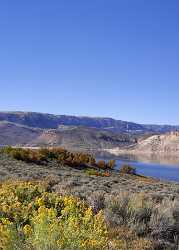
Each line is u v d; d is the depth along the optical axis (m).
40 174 27.97
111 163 51.06
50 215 5.80
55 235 5.20
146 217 9.16
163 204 10.10
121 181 32.53
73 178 26.48
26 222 7.09
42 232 5.18
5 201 8.17
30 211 7.63
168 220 8.88
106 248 6.08
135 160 158.00
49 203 8.59
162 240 8.32
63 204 8.55
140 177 47.69
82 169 43.81
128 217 9.05
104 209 9.27
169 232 8.71
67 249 5.19
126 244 7.73
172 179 72.69
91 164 47.97
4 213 7.49
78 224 6.20
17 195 9.13
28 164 38.44
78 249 5.26
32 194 9.30
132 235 8.21
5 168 29.59
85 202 9.86
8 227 5.45
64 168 41.34
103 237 5.83
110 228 8.34
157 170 101.19
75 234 5.41
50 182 16.77
